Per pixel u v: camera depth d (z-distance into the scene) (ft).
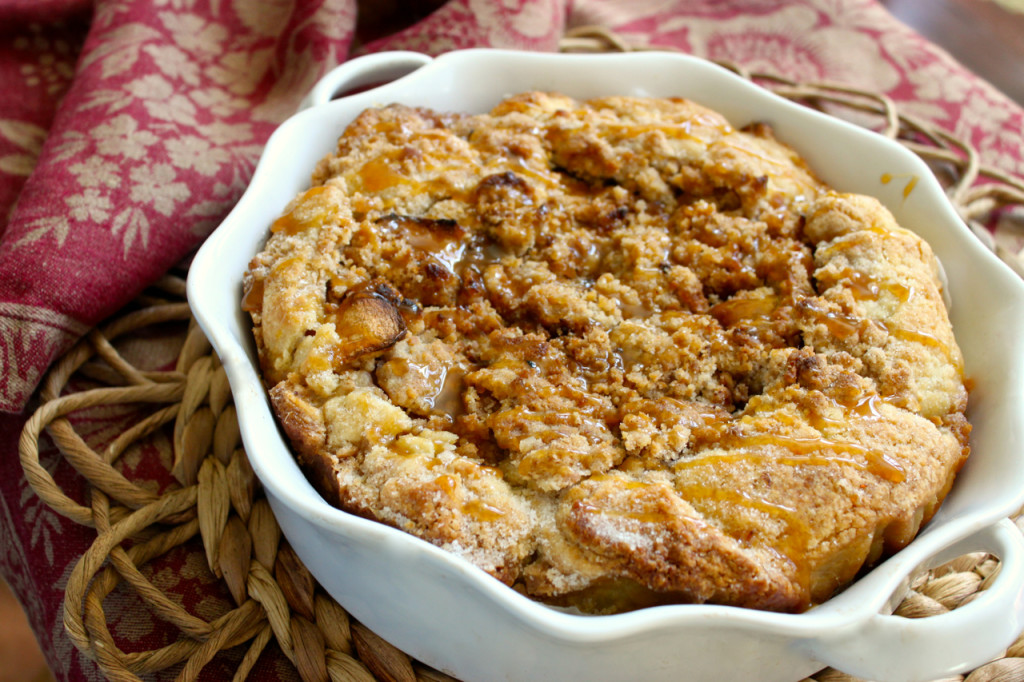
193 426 1.62
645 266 1.56
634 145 1.66
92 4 2.04
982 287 1.56
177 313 1.76
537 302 1.52
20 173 1.91
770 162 1.67
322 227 1.54
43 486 1.55
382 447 1.41
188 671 1.46
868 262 1.55
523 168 1.63
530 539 1.38
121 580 1.53
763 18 2.25
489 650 1.37
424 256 1.54
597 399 1.45
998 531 1.35
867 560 1.40
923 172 1.65
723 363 1.49
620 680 1.36
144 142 1.80
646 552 1.34
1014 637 1.30
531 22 2.03
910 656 1.28
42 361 1.64
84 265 1.67
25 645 2.37
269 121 1.93
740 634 1.29
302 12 2.01
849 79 2.16
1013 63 2.44
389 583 1.34
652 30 2.23
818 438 1.41
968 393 1.52
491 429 1.44
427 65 1.74
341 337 1.47
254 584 1.52
